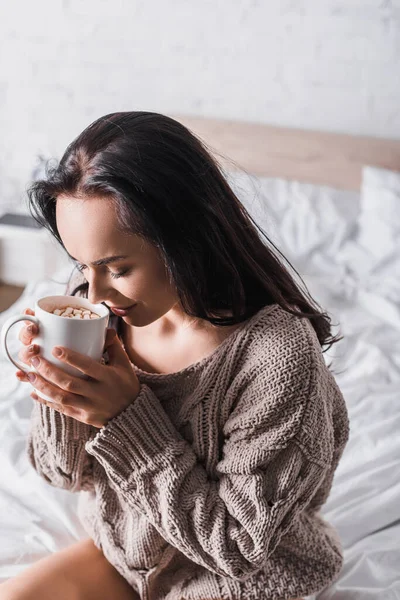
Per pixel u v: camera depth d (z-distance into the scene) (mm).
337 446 1104
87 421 955
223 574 997
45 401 973
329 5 2748
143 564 1086
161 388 1048
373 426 1703
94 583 1119
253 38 2875
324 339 1101
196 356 1048
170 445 980
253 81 2936
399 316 2287
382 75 2787
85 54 3082
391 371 1979
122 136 860
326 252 2637
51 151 3275
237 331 1004
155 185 845
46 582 1090
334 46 2797
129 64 3049
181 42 2959
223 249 912
